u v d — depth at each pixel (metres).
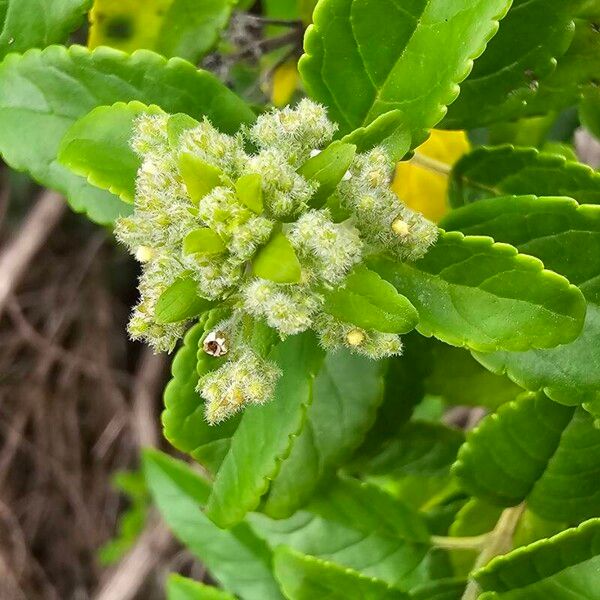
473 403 0.15
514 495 0.13
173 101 0.12
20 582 0.37
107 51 0.12
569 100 0.13
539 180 0.13
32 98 0.12
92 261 0.36
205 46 0.13
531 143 0.17
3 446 0.37
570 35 0.12
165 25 0.13
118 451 0.37
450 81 0.11
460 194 0.14
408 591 0.13
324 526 0.14
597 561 0.11
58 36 0.13
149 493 0.32
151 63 0.12
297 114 0.10
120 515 0.37
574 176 0.13
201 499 0.15
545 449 0.12
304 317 0.09
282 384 0.11
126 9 0.13
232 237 0.09
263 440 0.11
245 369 0.10
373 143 0.11
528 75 0.13
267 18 0.16
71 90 0.12
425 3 0.11
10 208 0.33
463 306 0.10
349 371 0.13
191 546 0.15
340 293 0.10
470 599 0.12
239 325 0.10
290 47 0.17
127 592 0.32
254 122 0.12
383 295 0.09
